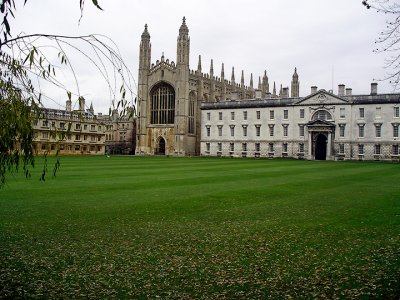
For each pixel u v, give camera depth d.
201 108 116.50
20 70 8.47
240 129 109.56
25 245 13.89
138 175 38.84
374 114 90.19
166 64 123.75
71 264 11.95
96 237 14.98
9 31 7.05
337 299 9.35
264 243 14.20
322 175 41.25
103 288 10.11
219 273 11.19
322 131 94.19
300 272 11.22
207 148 115.38
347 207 21.12
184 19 120.81
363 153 90.88
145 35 127.38
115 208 20.56
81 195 24.73
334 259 12.34
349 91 96.50
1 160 9.04
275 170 48.62
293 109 100.75
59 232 15.67
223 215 19.02
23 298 9.48
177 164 60.94
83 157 91.19
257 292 9.83
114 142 152.38
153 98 128.12
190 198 23.92
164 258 12.54
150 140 127.38
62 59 8.08
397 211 19.91
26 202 22.08
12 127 8.62
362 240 14.49
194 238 14.88
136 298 9.49
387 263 11.89
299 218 18.34
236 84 151.25
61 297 9.55
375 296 9.47
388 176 40.31
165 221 17.67
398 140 87.50
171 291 9.91
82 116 9.23
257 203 22.33
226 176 38.91
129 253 13.05
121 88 8.34
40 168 44.72
